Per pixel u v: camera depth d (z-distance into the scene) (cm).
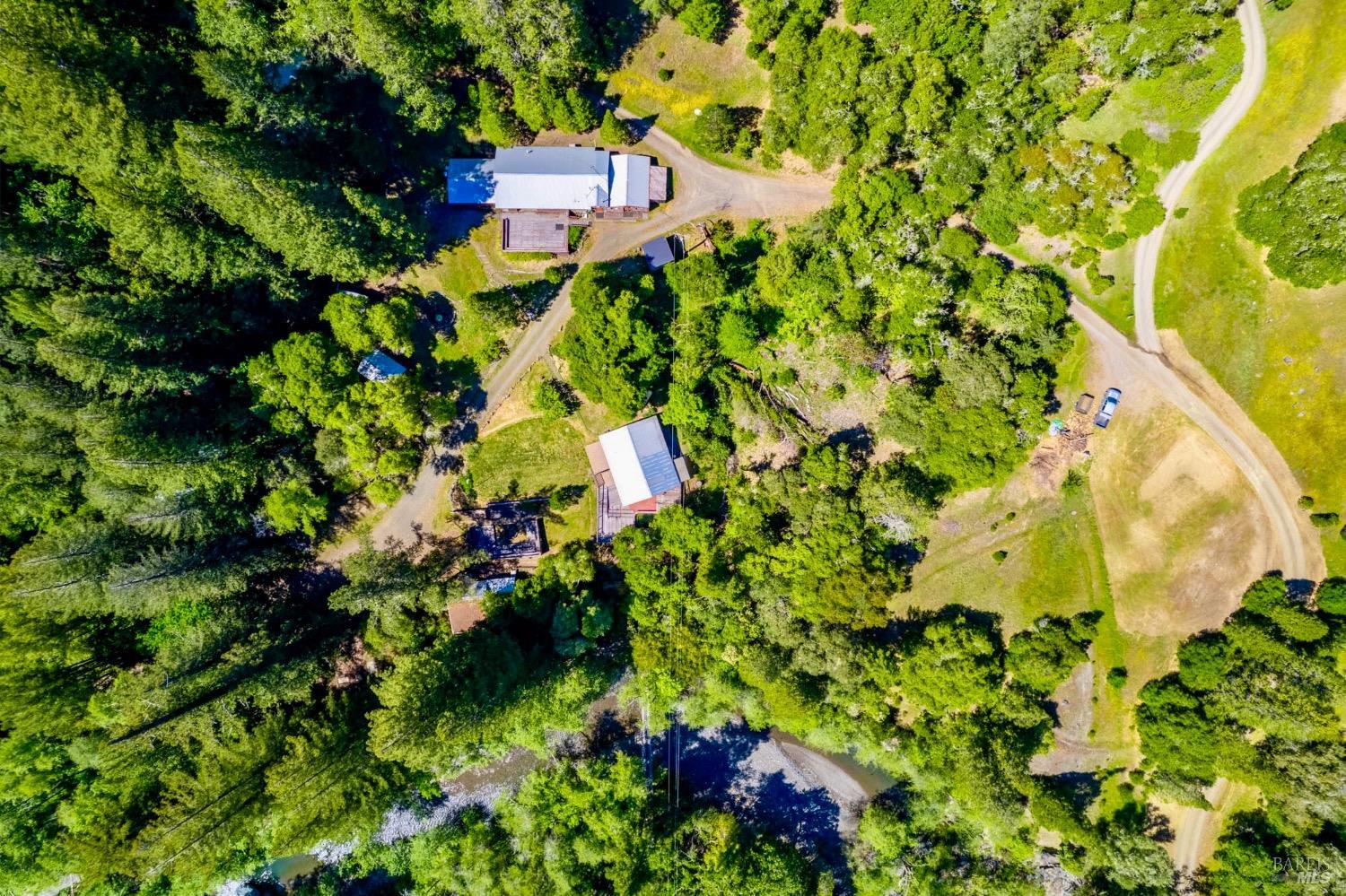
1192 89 5816
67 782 6150
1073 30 5884
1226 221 6038
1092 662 6406
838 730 6350
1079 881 6344
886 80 5734
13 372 5347
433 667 5762
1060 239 6241
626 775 6247
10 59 4656
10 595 5259
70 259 5447
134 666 6319
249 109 5403
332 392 5925
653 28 6384
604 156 6247
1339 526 5984
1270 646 5812
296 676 6034
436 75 5947
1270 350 6044
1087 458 6353
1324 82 5716
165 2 5622
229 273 5653
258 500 6322
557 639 6216
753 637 6131
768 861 6331
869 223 5966
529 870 6272
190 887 6309
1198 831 6291
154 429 5631
